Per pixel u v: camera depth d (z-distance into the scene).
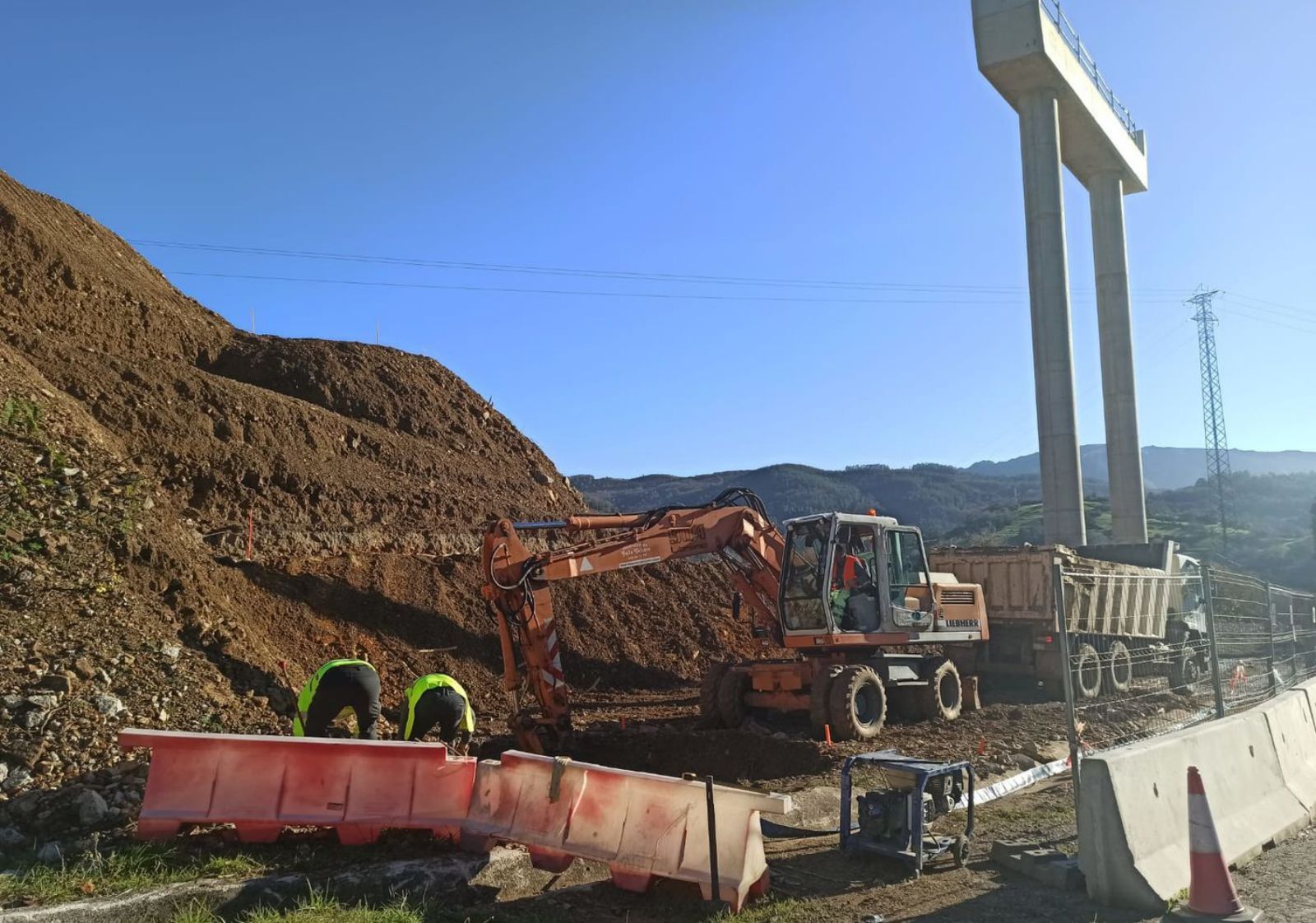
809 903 6.52
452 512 20.20
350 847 6.93
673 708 16.31
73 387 16.48
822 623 13.66
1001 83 28.95
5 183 23.12
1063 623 7.32
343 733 10.96
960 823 8.69
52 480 12.20
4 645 8.92
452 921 5.99
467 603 17.45
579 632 19.03
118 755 8.02
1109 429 35.09
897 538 14.66
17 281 19.02
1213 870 5.89
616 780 6.80
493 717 14.41
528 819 6.89
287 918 5.62
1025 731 13.18
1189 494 147.38
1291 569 67.19
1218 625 17.44
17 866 6.29
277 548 16.16
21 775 7.46
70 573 10.59
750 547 14.71
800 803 9.18
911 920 6.18
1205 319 86.44
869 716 13.08
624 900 6.59
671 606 21.23
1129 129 36.97
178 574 12.02
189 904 5.83
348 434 21.12
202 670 10.16
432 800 7.05
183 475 16.30
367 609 15.92
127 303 21.42
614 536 14.63
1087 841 6.47
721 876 6.40
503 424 27.03
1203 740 7.54
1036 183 28.86
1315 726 9.91
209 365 22.70
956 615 15.22
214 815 6.78
